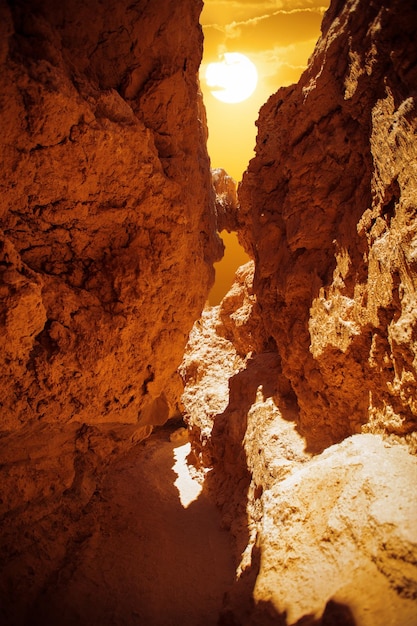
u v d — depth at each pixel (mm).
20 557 5129
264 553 3818
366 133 4832
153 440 10133
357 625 2713
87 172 4496
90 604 5098
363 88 4637
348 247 4973
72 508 5953
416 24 4035
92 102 4379
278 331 6516
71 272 4879
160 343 5746
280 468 5496
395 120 4000
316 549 3553
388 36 4270
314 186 5555
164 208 5188
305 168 5652
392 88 4219
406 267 3619
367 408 4836
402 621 2607
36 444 5250
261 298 6809
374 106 4520
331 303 5180
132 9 4781
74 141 4266
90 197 4680
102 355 5023
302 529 3773
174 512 7102
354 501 3566
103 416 5441
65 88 4027
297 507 3945
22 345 4180
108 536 6035
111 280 5086
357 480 3705
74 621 4891
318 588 3264
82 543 5762
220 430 7859
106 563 5633
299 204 5781
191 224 5926
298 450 5707
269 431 6266
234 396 7988
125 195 4895
